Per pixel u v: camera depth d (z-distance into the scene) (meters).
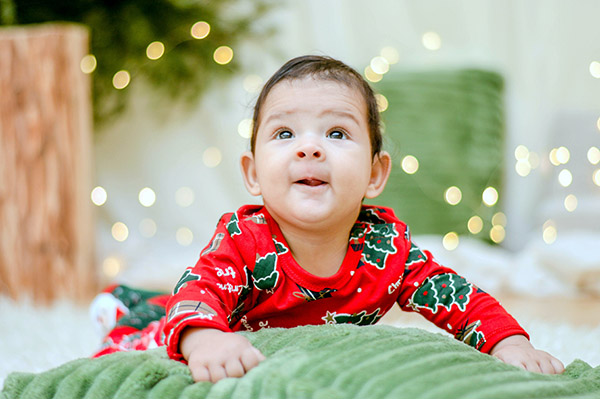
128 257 2.55
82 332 1.54
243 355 0.70
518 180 2.81
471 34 2.87
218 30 2.77
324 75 0.89
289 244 0.89
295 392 0.60
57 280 2.05
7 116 2.05
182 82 2.78
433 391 0.59
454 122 2.63
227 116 2.83
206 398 0.64
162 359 0.74
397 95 2.63
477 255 2.34
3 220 2.07
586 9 2.81
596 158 2.74
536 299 2.10
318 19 2.85
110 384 0.70
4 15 2.41
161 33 2.71
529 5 2.83
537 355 0.81
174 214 2.88
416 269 0.93
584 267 2.13
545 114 2.81
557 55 2.83
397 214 2.55
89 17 2.65
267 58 2.83
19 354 1.31
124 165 2.87
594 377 0.71
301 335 0.75
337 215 0.85
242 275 0.86
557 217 2.69
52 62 2.03
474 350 0.73
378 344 0.69
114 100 2.79
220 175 2.87
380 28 2.91
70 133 2.04
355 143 0.87
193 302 0.78
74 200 2.05
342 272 0.89
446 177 2.58
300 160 0.84
